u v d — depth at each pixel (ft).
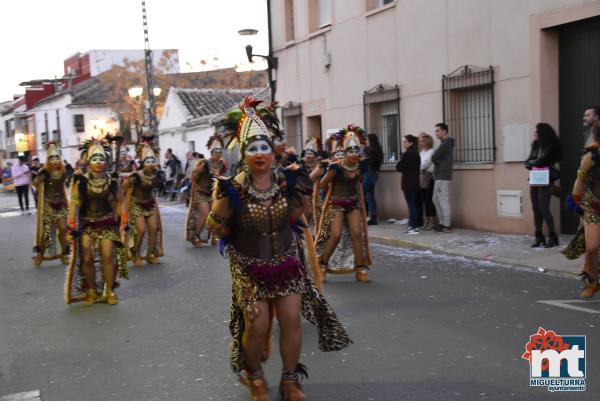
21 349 19.84
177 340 19.81
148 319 22.54
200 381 16.15
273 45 60.44
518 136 34.45
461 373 15.62
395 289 24.88
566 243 31.45
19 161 72.23
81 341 20.34
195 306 24.04
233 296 14.34
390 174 45.70
